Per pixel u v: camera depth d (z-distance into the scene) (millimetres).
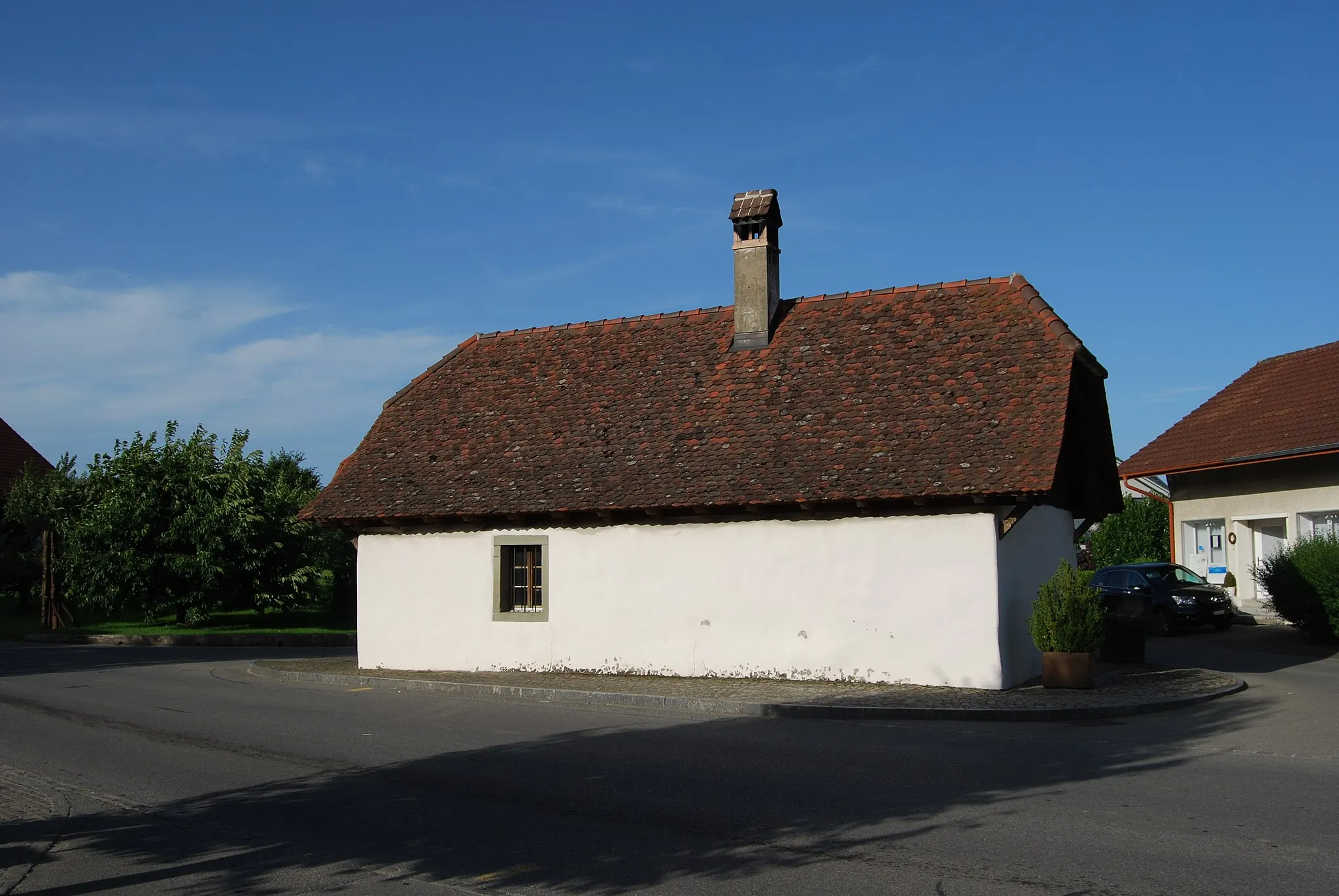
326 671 20031
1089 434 19625
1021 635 16562
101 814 9031
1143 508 37625
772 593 17031
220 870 7348
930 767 10320
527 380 22141
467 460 20453
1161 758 10680
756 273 20250
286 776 10430
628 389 20562
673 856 7387
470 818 8602
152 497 30891
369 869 7266
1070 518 19562
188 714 14781
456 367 23500
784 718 14023
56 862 7613
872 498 15820
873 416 17391
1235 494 29188
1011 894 6402
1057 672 15539
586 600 18500
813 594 16750
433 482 20188
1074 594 15547
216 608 32906
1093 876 6719
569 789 9594
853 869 6973
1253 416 29547
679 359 20781
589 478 18656
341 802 9266
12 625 34250
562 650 18641
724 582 17406
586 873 7047
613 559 18328
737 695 15203
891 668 16125
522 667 18938
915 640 16000
